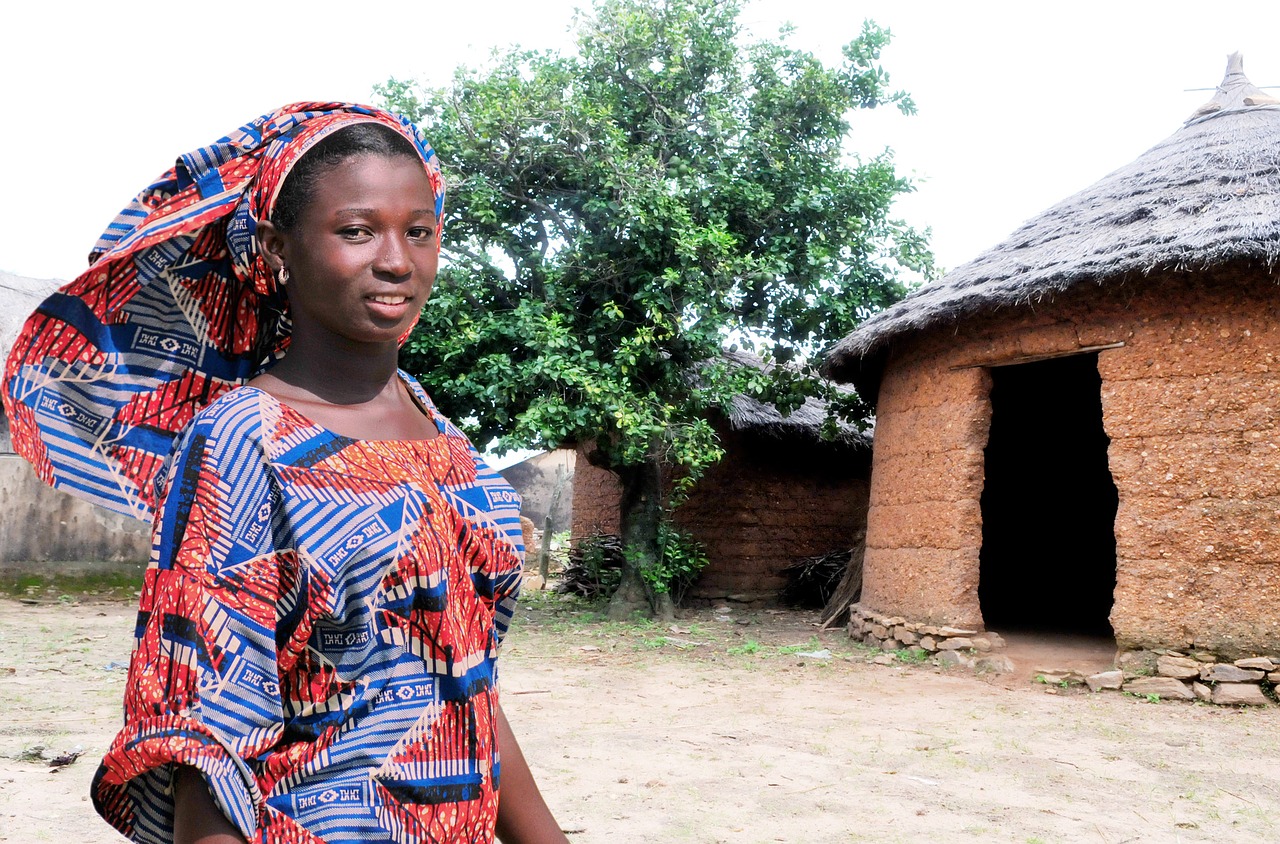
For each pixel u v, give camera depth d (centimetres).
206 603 108
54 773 465
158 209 130
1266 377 719
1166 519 745
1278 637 700
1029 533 1373
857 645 985
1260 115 930
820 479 1481
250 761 108
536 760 513
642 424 1068
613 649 953
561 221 1172
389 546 114
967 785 483
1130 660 749
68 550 1283
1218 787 487
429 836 115
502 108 1092
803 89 1212
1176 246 719
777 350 1269
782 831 405
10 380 135
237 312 141
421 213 126
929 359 926
